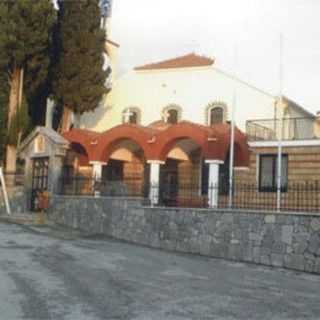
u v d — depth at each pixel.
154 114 38.12
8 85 30.30
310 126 34.78
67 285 10.39
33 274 11.33
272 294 10.56
